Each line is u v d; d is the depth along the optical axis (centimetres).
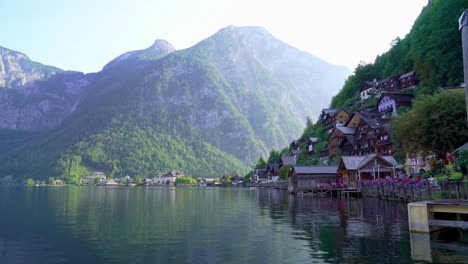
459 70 7519
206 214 3731
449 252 1681
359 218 3044
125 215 3669
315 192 7562
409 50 12019
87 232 2520
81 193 10619
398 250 1744
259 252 1814
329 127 13150
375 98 12012
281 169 12988
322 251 1784
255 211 4034
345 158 7019
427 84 9181
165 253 1823
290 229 2567
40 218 3422
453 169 3503
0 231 2580
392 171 6400
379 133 8025
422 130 4053
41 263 1658
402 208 3788
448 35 7775
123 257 1752
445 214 2334
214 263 1611
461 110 3862
